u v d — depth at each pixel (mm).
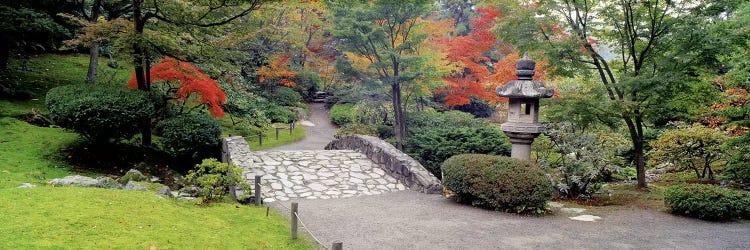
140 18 10758
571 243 5582
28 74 16156
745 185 9859
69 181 6871
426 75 16391
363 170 9914
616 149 8969
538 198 6879
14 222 4496
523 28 9266
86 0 16562
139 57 10539
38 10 13625
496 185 7152
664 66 8305
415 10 16094
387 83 16609
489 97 19031
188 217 5672
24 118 11609
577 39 8695
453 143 12188
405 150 14969
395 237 5789
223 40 11172
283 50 23016
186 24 10812
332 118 24562
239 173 7398
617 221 6652
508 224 6449
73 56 19844
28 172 8109
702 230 6199
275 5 11805
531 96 7848
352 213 7016
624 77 8422
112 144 10383
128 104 9406
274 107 22828
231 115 18688
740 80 9758
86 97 9102
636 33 8836
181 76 11062
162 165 10555
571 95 9586
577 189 8312
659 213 7176
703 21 7699
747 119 8844
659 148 10719
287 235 5629
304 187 8578
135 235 4617
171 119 10852
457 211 7219
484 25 18641
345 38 17750
